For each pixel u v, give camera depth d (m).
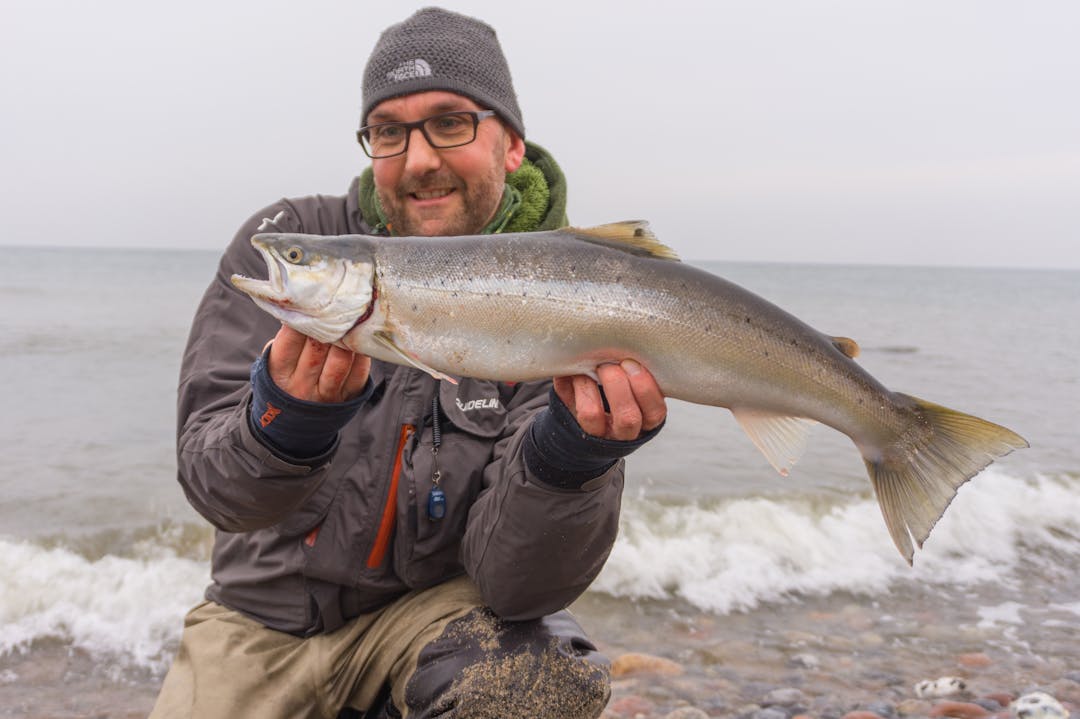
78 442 2.97
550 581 0.87
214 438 0.84
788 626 1.79
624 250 0.85
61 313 7.70
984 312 13.08
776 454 0.87
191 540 2.09
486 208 1.08
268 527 0.88
